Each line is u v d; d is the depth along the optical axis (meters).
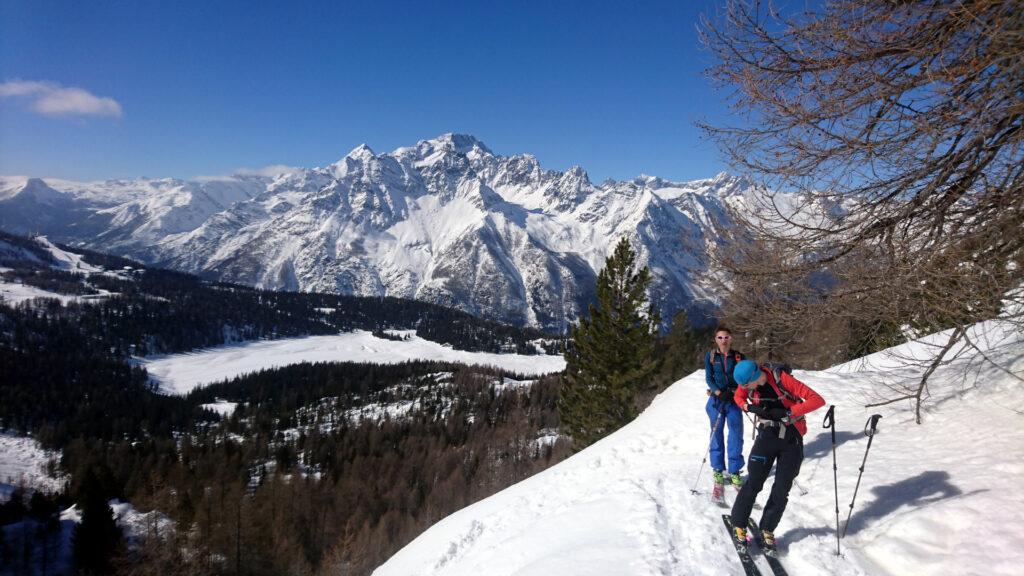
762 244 6.63
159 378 194.88
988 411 7.09
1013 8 4.10
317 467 89.50
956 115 4.49
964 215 5.35
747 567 4.99
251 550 53.28
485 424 107.00
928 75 4.49
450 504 66.25
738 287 7.30
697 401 12.27
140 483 68.88
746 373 5.52
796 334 7.50
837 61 5.07
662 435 10.96
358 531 59.47
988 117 4.33
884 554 4.88
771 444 5.33
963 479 5.62
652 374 25.09
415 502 67.69
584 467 10.78
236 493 60.94
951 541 4.71
